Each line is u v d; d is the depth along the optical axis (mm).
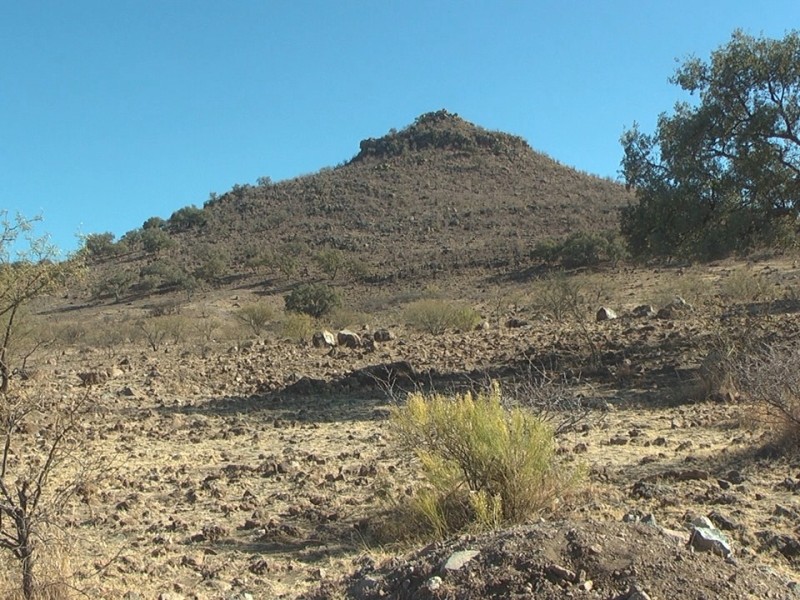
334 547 7027
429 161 145625
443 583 4410
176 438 13188
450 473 7051
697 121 19781
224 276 86250
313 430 13531
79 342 36156
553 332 25719
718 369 14570
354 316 39625
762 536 6320
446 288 66688
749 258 50812
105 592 5887
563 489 7336
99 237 109375
